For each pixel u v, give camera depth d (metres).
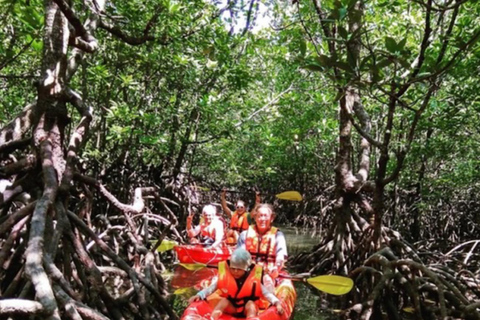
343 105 6.55
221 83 13.66
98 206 11.37
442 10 4.32
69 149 6.25
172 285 8.86
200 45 11.13
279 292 6.95
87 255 5.91
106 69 11.76
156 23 10.10
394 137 14.89
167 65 12.10
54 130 6.38
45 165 5.86
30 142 6.36
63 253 5.88
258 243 7.94
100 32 11.24
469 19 7.66
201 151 17.23
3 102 11.89
